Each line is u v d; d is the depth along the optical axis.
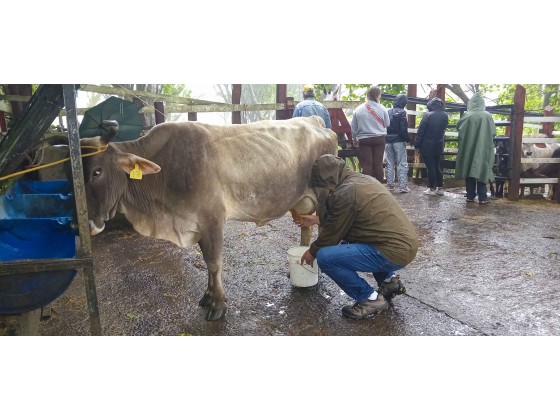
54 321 3.42
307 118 4.49
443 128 8.21
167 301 3.79
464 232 5.89
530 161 8.29
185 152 3.35
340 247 3.30
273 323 3.39
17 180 3.82
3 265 2.36
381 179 8.14
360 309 3.43
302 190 4.16
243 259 4.87
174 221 3.44
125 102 4.32
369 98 7.81
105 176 3.12
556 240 5.50
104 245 5.41
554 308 3.59
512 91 13.66
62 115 7.69
